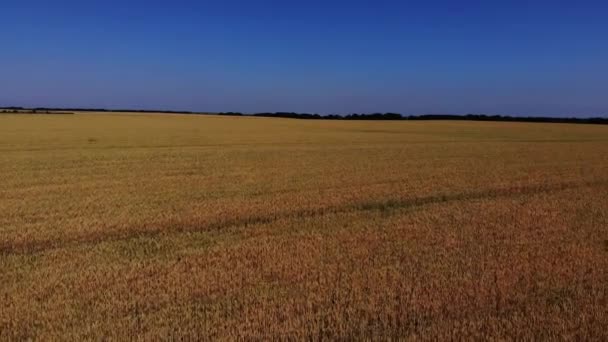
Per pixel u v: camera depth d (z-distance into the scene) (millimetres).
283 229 10680
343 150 33469
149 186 17172
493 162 26266
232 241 9609
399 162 25984
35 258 8430
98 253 8758
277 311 6070
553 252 8883
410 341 5270
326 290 6824
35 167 22391
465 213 12500
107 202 13977
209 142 39750
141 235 10219
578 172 21844
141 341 5227
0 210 12688
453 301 6438
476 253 8789
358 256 8570
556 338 5406
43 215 12055
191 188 16719
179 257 8484
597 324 5750
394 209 13109
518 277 7434
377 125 82812
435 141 44406
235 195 15273
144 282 7133
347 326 5648
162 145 36031
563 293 6809
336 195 15250
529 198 15016
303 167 23344
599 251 8961
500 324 5711
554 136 54125
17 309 6102
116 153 29547
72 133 49000
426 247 9172
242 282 7168
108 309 6125
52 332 5422
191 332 5441
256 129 64125
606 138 50781
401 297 6535
